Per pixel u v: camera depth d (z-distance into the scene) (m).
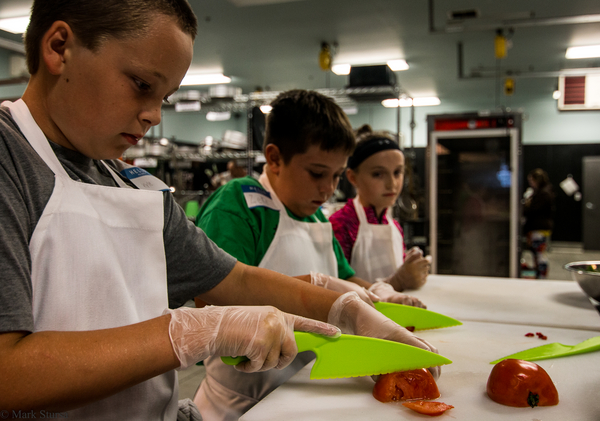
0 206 0.45
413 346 0.69
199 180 5.48
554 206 8.95
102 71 0.50
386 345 0.67
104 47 0.49
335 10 4.14
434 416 0.61
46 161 0.54
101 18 0.49
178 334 0.51
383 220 1.79
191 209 4.24
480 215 3.89
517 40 4.92
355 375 0.67
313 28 4.59
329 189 1.08
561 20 3.71
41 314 0.51
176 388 0.67
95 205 0.57
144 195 0.62
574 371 0.77
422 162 9.14
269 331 0.56
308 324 0.65
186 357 0.50
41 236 0.51
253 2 3.17
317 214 1.41
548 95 7.93
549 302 1.36
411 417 0.62
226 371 0.97
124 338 0.48
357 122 9.65
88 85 0.51
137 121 0.54
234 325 0.54
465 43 5.02
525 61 5.69
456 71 6.18
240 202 1.02
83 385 0.43
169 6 0.52
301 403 0.66
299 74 6.43
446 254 4.00
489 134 3.59
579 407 0.63
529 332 1.02
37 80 0.55
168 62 0.53
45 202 0.52
